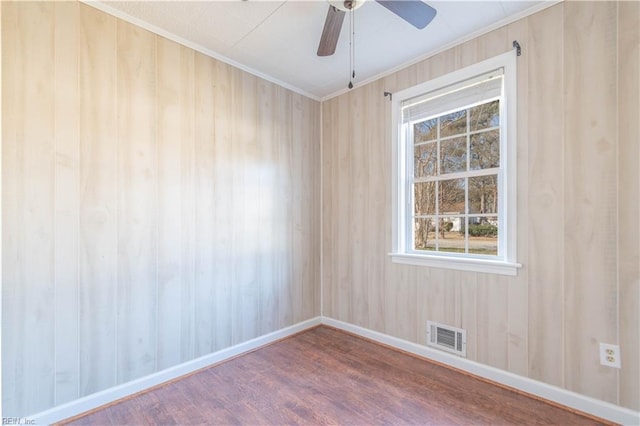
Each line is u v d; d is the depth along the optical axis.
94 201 1.97
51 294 1.81
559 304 1.96
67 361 1.87
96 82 1.97
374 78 2.99
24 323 1.73
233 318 2.69
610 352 1.79
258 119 2.89
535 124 2.04
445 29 2.25
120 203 2.07
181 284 2.36
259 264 2.90
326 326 3.41
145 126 2.18
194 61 2.44
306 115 3.35
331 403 2.00
